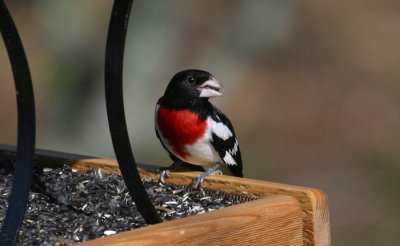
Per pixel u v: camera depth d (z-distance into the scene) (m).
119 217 6.10
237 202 6.57
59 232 5.76
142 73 12.84
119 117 5.75
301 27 14.01
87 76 12.92
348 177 12.92
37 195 6.50
